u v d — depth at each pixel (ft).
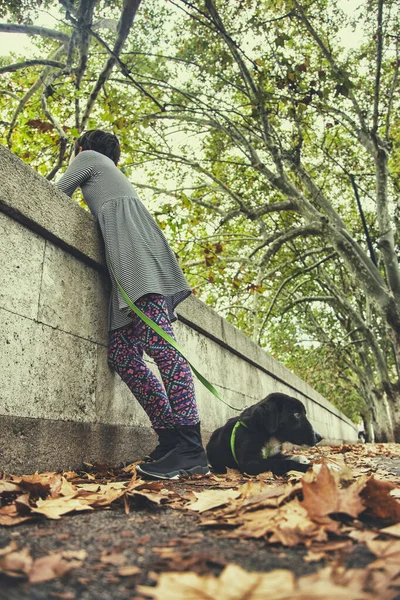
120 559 4.00
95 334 11.74
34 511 5.48
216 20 23.17
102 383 11.85
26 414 8.94
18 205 9.05
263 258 39.81
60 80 28.09
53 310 10.11
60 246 10.60
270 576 3.14
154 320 10.01
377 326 69.10
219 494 6.81
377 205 38.29
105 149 12.50
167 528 5.15
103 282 12.35
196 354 18.78
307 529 4.73
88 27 20.36
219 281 30.73
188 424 10.02
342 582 3.18
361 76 39.22
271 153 33.53
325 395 88.28
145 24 32.01
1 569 3.52
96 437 11.28
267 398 13.57
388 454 24.64
